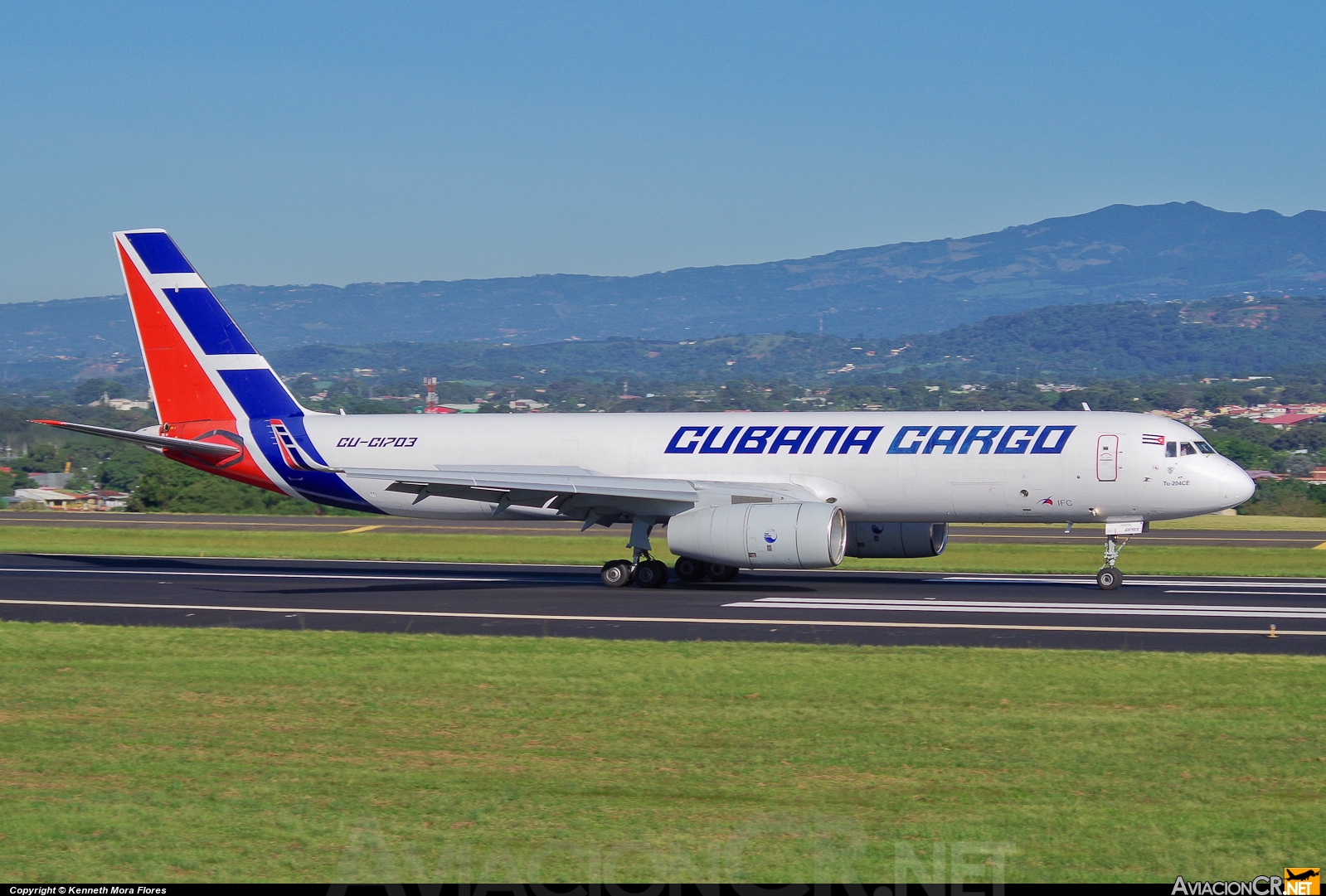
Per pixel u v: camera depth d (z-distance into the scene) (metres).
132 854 47.31
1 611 112.19
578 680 76.06
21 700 71.50
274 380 151.25
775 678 76.56
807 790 54.09
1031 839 48.47
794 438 133.25
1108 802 52.50
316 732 64.00
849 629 98.62
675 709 68.56
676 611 109.94
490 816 51.03
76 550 182.50
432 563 165.12
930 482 128.12
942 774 56.28
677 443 136.75
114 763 58.41
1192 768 56.94
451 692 73.00
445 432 145.38
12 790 54.62
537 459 141.00
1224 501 121.38
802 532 120.88
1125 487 123.00
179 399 152.38
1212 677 76.50
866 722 65.38
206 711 68.62
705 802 52.72
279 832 49.44
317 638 93.38
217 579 139.62
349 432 147.88
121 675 78.62
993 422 129.38
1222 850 47.34
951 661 82.12
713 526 123.69
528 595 123.50
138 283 151.62
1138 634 95.62
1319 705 68.88
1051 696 71.38
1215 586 130.62
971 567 156.88
